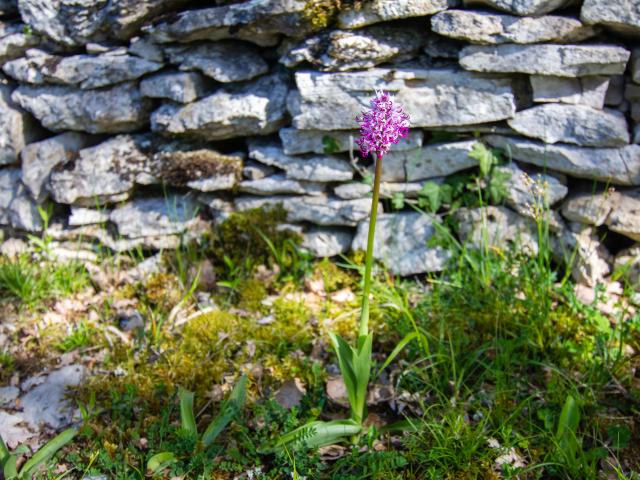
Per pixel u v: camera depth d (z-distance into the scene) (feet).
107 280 2.95
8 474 1.94
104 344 2.58
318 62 2.65
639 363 2.37
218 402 2.32
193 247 3.01
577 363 2.36
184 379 2.38
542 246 2.67
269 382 2.38
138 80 2.94
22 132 3.12
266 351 2.52
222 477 2.04
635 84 2.57
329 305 2.75
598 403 2.23
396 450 2.12
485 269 2.71
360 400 2.06
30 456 2.14
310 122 2.73
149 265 3.01
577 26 2.45
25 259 3.06
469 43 2.57
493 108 2.64
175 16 2.72
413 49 2.68
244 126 2.86
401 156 2.81
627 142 2.56
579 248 2.70
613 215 2.64
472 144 2.72
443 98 2.67
